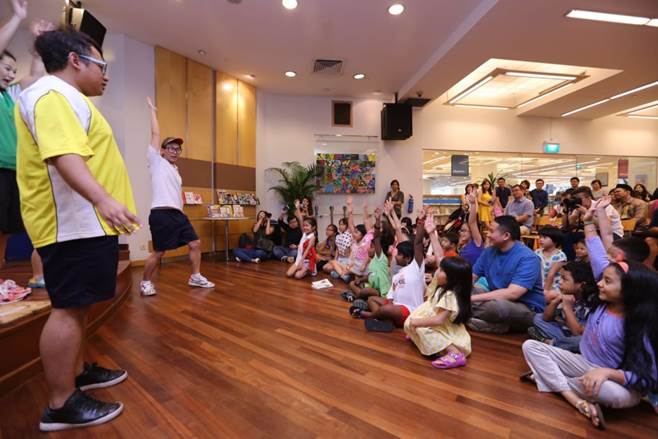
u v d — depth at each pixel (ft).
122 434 3.85
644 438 3.95
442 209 25.59
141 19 14.55
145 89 16.58
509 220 7.89
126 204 4.28
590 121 26.89
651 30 13.51
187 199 18.22
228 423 4.09
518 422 4.22
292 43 16.52
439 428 4.06
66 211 3.63
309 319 8.30
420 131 25.13
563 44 14.73
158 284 12.03
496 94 24.09
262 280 13.25
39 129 3.29
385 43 16.35
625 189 14.98
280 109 23.67
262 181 23.30
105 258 3.88
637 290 4.33
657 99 21.93
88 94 4.17
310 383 5.12
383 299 8.71
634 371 4.28
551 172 27.35
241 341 6.77
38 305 5.50
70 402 3.89
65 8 12.03
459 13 13.74
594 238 5.90
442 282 6.46
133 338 6.81
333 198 24.20
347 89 22.67
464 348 6.09
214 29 15.30
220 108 20.11
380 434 3.92
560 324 6.59
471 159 26.27
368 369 5.65
